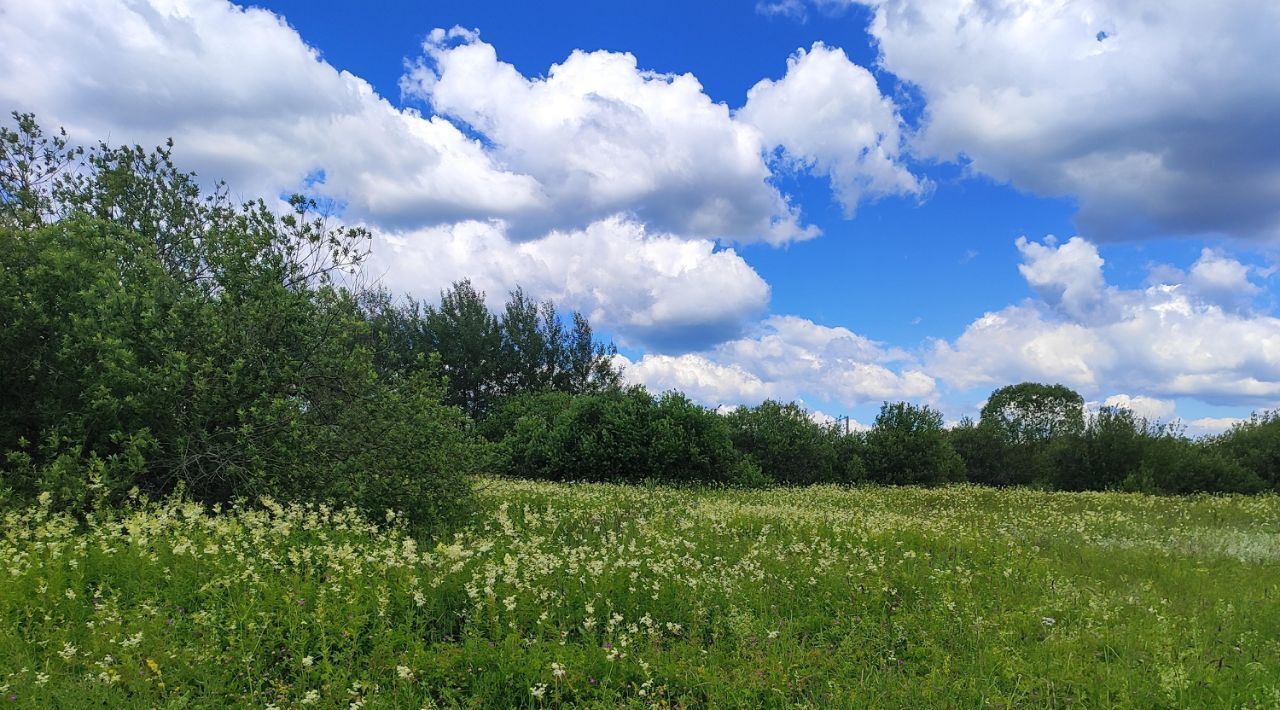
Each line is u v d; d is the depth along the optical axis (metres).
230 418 9.10
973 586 7.87
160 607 5.30
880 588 7.23
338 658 4.67
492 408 35.28
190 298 9.33
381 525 9.36
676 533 10.02
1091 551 10.48
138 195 12.08
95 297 8.45
